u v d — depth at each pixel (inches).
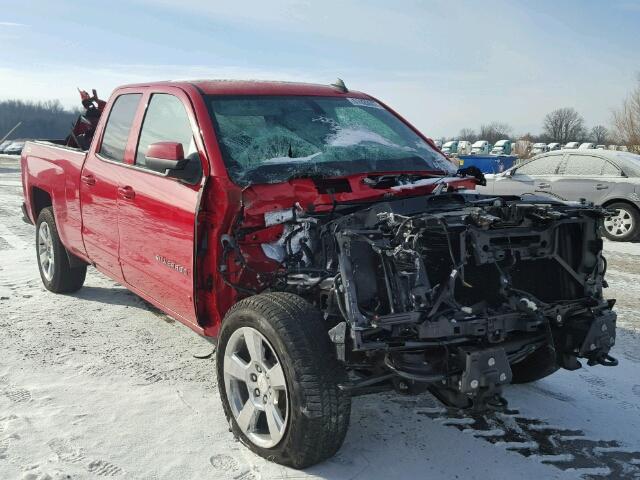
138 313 214.4
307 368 108.5
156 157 141.1
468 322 112.0
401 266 113.7
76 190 197.3
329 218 131.5
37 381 156.2
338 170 146.5
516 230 117.0
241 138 145.4
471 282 121.3
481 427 137.3
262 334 115.2
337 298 112.2
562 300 126.4
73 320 205.8
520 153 1870.1
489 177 464.8
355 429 135.2
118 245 173.3
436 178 149.5
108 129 188.7
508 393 155.6
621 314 227.5
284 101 165.8
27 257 302.8
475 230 112.2
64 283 229.6
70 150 214.1
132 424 134.6
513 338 119.0
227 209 128.8
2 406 141.6
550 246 120.7
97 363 169.2
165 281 151.9
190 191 140.2
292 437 111.6
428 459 123.3
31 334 191.0
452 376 111.3
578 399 152.5
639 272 307.0
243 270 130.0
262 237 131.1
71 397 147.3
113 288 246.2
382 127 176.4
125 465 118.3
